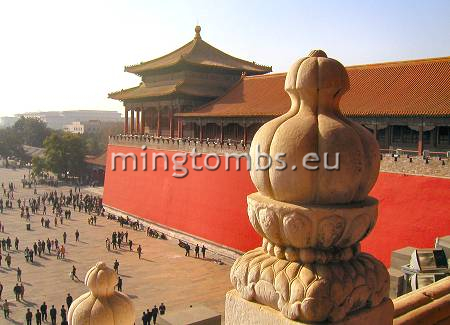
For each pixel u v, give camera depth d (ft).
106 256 151.64
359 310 13.42
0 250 149.38
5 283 123.95
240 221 143.64
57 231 187.42
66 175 352.28
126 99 225.97
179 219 171.53
